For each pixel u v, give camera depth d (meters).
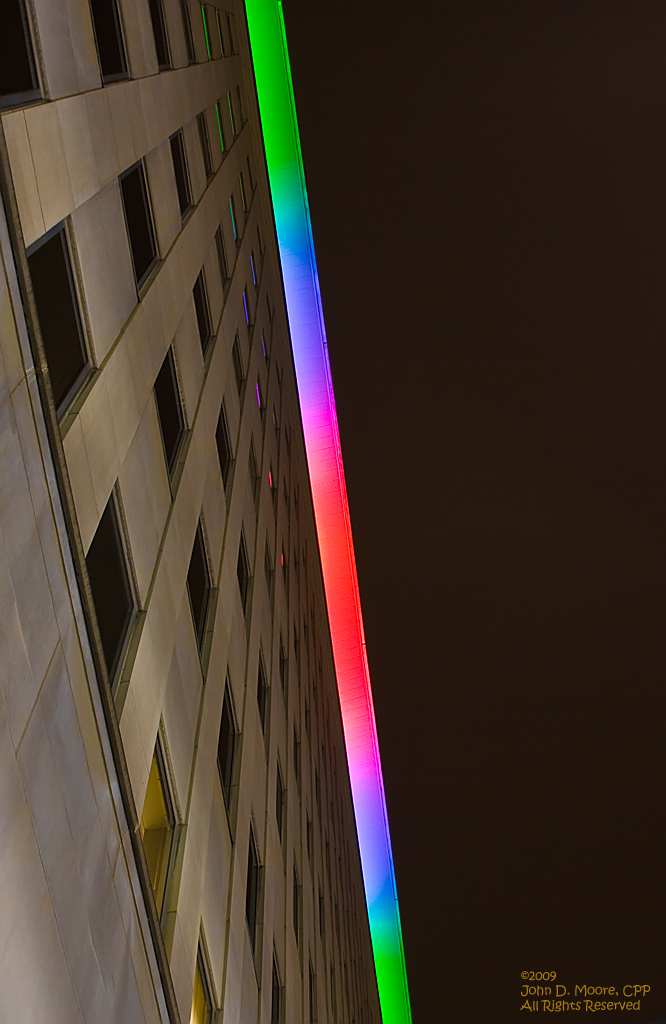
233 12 36.84
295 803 31.53
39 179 10.88
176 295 19.02
